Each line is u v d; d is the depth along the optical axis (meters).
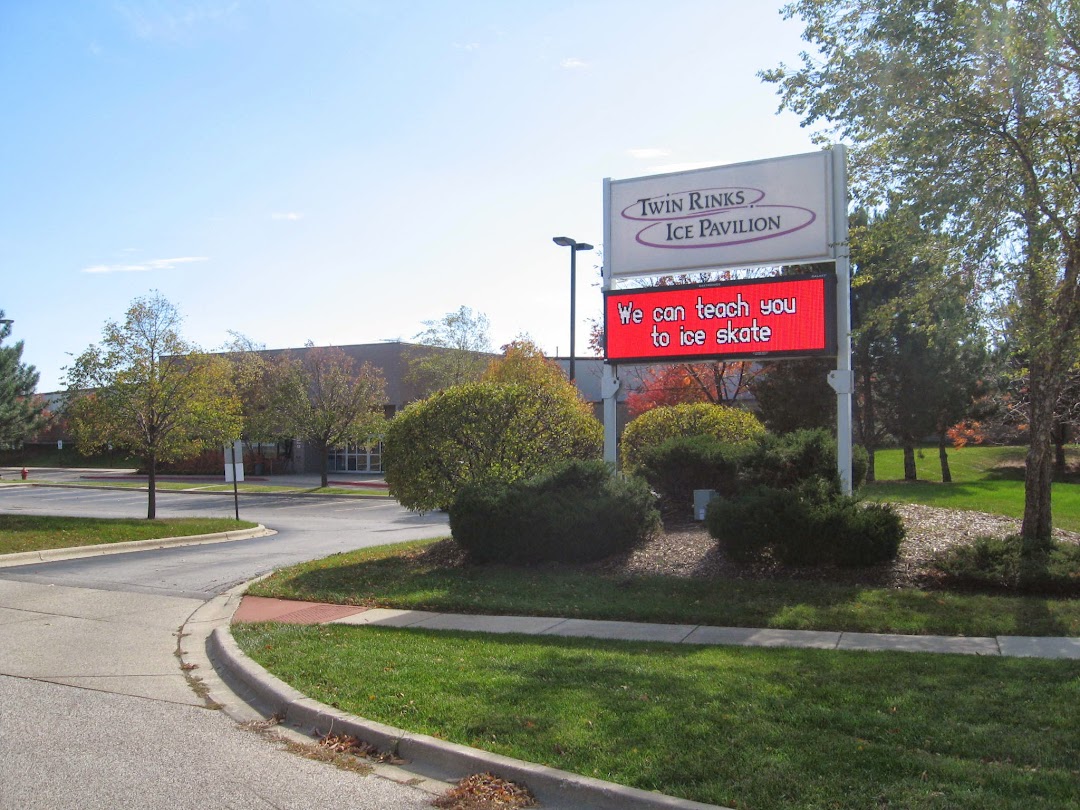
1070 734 5.31
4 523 19.81
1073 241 10.05
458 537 13.34
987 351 25.81
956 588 10.12
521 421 15.13
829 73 11.34
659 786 4.83
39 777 5.45
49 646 9.33
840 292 13.05
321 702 6.72
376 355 49.97
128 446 22.95
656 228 14.54
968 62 10.37
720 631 8.91
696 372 29.86
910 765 4.89
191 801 5.07
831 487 11.84
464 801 5.00
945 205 10.41
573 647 8.34
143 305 29.67
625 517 12.62
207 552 17.58
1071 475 32.34
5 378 27.94
